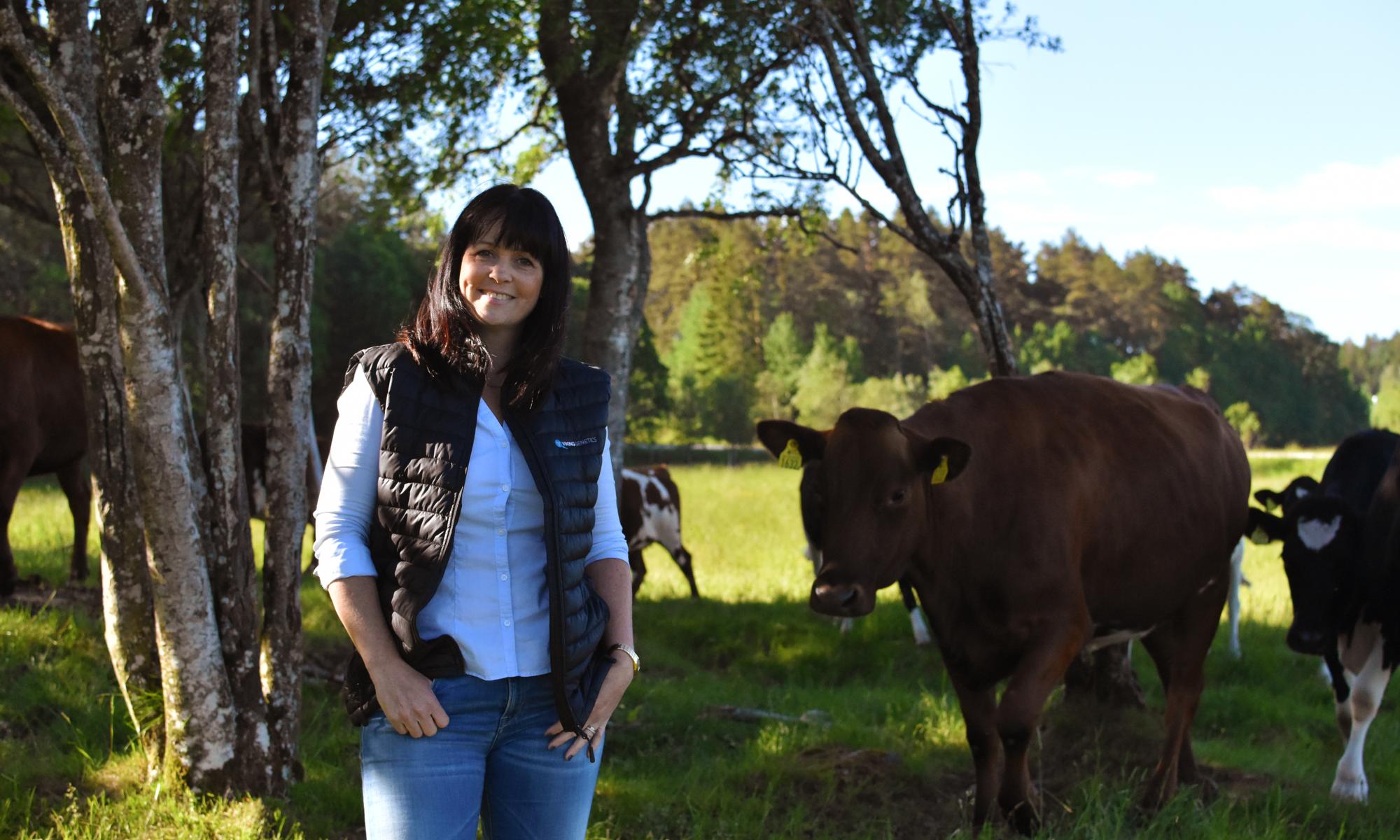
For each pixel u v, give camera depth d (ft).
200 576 13.71
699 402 193.47
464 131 28.30
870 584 14.21
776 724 20.16
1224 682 27.48
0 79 13.50
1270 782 18.65
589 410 7.95
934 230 23.03
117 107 13.47
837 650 29.01
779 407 221.87
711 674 26.99
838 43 24.27
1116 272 352.08
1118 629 17.63
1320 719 23.86
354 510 7.44
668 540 37.27
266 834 13.01
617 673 7.86
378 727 7.37
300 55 14.83
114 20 13.41
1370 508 19.17
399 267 127.44
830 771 17.30
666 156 24.14
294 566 14.99
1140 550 16.97
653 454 145.69
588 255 40.04
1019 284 342.03
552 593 7.47
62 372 25.46
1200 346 333.83
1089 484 16.08
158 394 13.30
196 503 14.07
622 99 24.91
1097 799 15.75
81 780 14.60
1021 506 15.34
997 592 15.34
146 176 13.65
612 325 24.57
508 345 7.89
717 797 16.06
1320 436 336.70
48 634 20.56
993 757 15.99
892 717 21.54
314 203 15.01
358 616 7.19
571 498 7.64
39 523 38.83
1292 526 19.52
